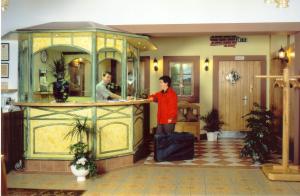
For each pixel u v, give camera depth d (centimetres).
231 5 632
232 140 941
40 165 583
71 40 585
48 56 759
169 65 984
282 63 785
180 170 596
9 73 666
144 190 478
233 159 690
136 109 672
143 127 751
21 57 617
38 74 702
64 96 598
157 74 985
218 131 950
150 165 632
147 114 835
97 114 577
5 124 532
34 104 573
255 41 966
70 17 654
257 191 475
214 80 979
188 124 926
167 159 666
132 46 716
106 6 650
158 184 509
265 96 966
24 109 586
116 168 605
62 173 571
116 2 648
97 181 524
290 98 675
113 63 948
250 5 629
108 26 646
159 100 703
